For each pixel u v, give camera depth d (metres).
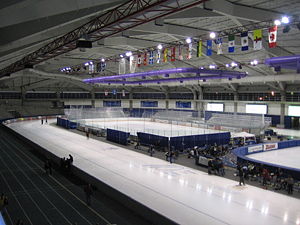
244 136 35.78
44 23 15.38
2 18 10.73
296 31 26.31
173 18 22.27
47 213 15.46
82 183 21.50
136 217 15.47
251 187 19.02
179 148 31.27
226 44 32.94
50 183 20.94
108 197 18.52
